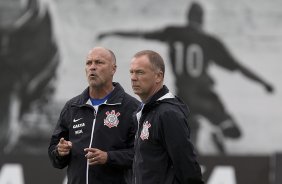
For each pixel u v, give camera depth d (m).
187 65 32.06
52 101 31.95
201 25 32.06
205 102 31.94
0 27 32.31
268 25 32.06
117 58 32.12
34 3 32.38
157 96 14.51
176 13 32.19
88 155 16.14
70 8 32.22
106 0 32.28
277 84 31.91
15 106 31.98
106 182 16.86
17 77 32.09
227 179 29.86
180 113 14.16
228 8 32.12
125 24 32.25
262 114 31.88
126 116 17.06
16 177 29.89
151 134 14.34
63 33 32.22
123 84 32.09
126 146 17.06
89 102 17.27
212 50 32.03
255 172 29.95
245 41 32.03
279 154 29.88
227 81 31.95
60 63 32.12
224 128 31.83
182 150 13.88
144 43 32.19
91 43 32.22
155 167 14.23
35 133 31.83
